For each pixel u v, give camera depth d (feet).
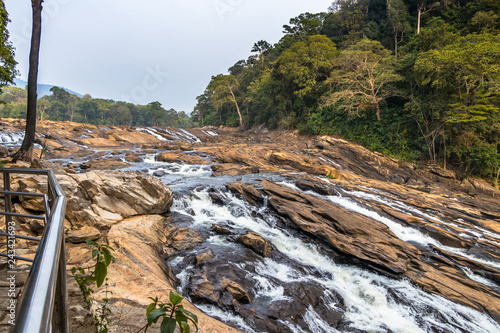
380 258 33.78
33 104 43.91
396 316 26.58
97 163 69.10
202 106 275.18
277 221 41.60
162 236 32.45
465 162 86.07
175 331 15.49
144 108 360.28
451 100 82.69
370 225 41.42
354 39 154.71
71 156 77.61
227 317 21.99
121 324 14.25
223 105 220.43
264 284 27.02
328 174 78.28
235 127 206.80
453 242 41.75
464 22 123.65
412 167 90.27
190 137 146.61
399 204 57.47
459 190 79.25
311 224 38.50
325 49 130.11
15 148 66.33
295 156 88.28
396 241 38.47
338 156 98.78
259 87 177.58
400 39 152.76
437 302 28.89
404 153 96.58
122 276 20.15
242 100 211.41
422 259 36.94
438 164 88.79
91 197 32.71
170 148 99.60
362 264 34.17
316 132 130.41
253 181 57.98
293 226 39.73
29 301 2.10
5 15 42.45
